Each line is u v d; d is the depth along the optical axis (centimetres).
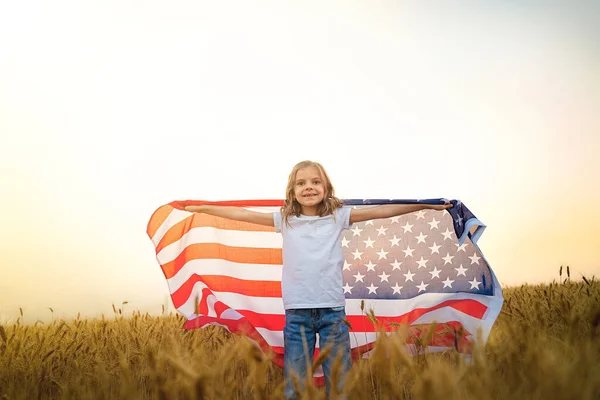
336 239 354
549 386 165
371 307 425
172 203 423
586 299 389
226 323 388
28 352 379
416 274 425
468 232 377
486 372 182
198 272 427
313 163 364
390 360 199
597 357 217
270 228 440
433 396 164
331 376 193
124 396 217
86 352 371
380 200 393
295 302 334
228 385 229
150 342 335
